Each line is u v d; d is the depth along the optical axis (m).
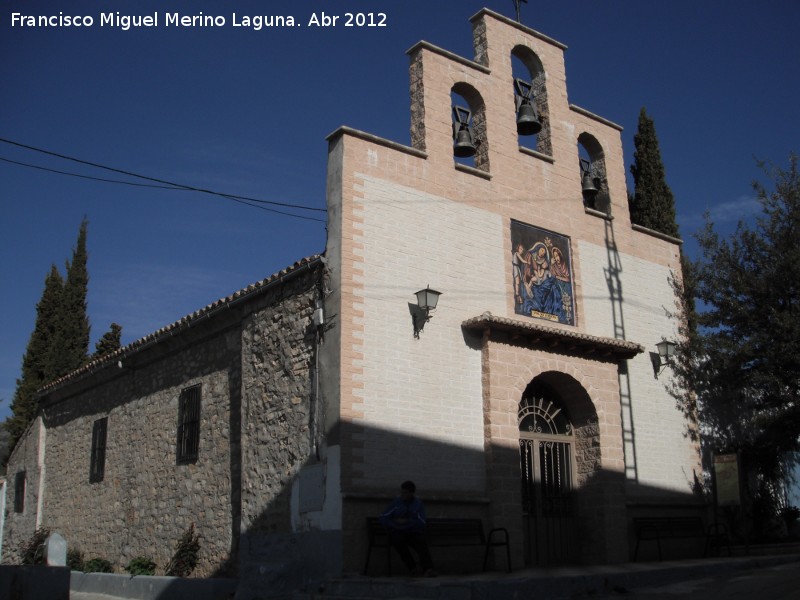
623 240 17.78
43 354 30.34
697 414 17.95
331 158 13.83
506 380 14.22
